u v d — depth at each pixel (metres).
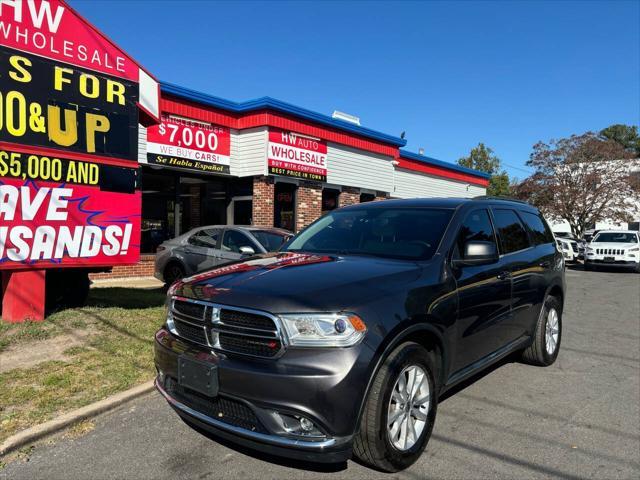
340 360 2.82
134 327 6.41
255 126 13.44
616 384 5.16
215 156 13.18
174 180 12.95
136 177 7.02
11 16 5.82
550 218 27.52
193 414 3.16
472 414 4.29
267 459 3.42
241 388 2.89
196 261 9.19
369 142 17.34
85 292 7.50
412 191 21.27
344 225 4.67
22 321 6.27
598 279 16.70
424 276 3.57
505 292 4.54
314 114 14.64
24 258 6.06
